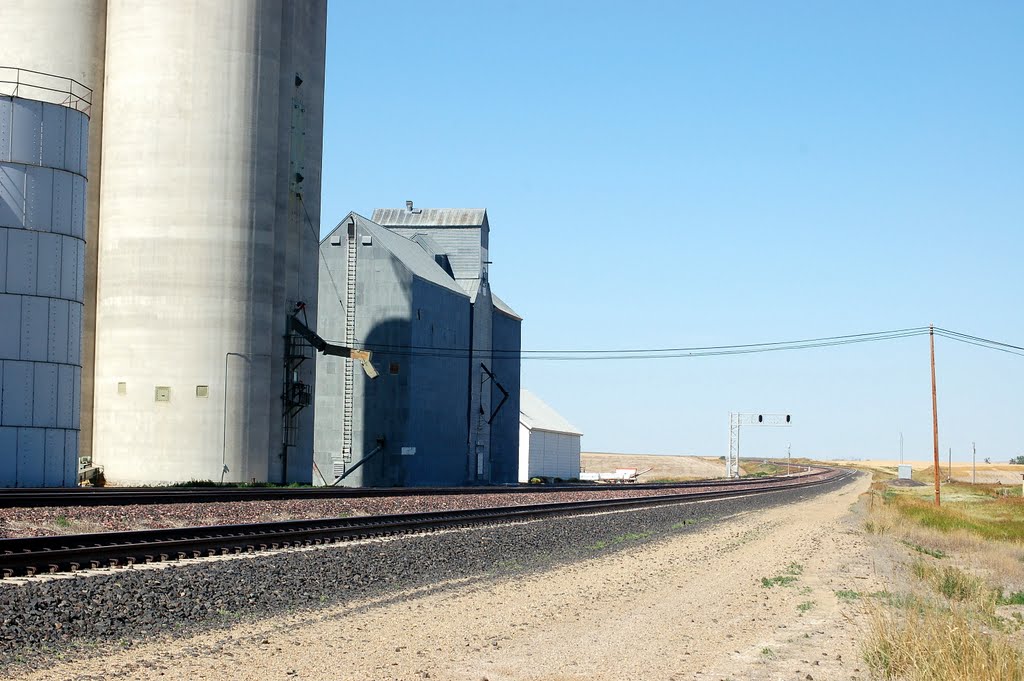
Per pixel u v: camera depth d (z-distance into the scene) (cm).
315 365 7031
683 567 2862
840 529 4747
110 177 6159
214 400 5994
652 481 13775
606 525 4231
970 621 1845
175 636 1585
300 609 1891
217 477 5981
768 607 2144
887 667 1467
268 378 6250
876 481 15975
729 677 1424
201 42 6103
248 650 1502
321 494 4722
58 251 4822
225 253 6069
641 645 1641
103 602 1756
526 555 3036
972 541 4278
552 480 11869
